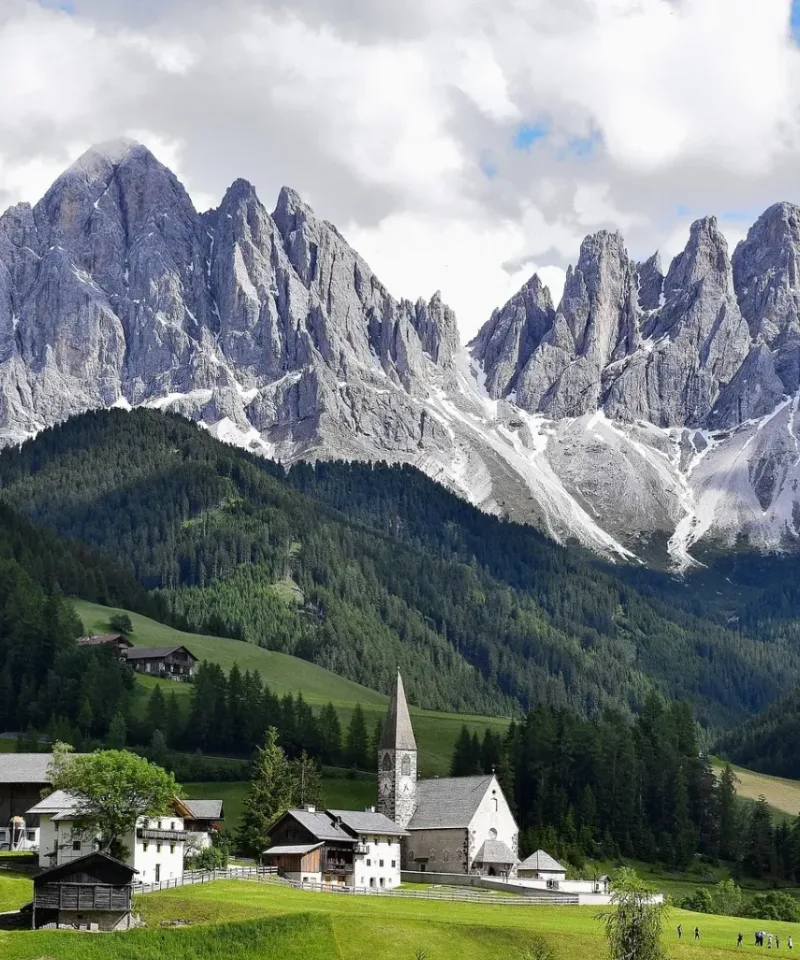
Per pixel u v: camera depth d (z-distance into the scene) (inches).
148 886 6181.1
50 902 5398.6
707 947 5669.3
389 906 6225.4
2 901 5708.7
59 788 6939.0
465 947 5374.0
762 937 5905.5
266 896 6112.2
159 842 6732.3
